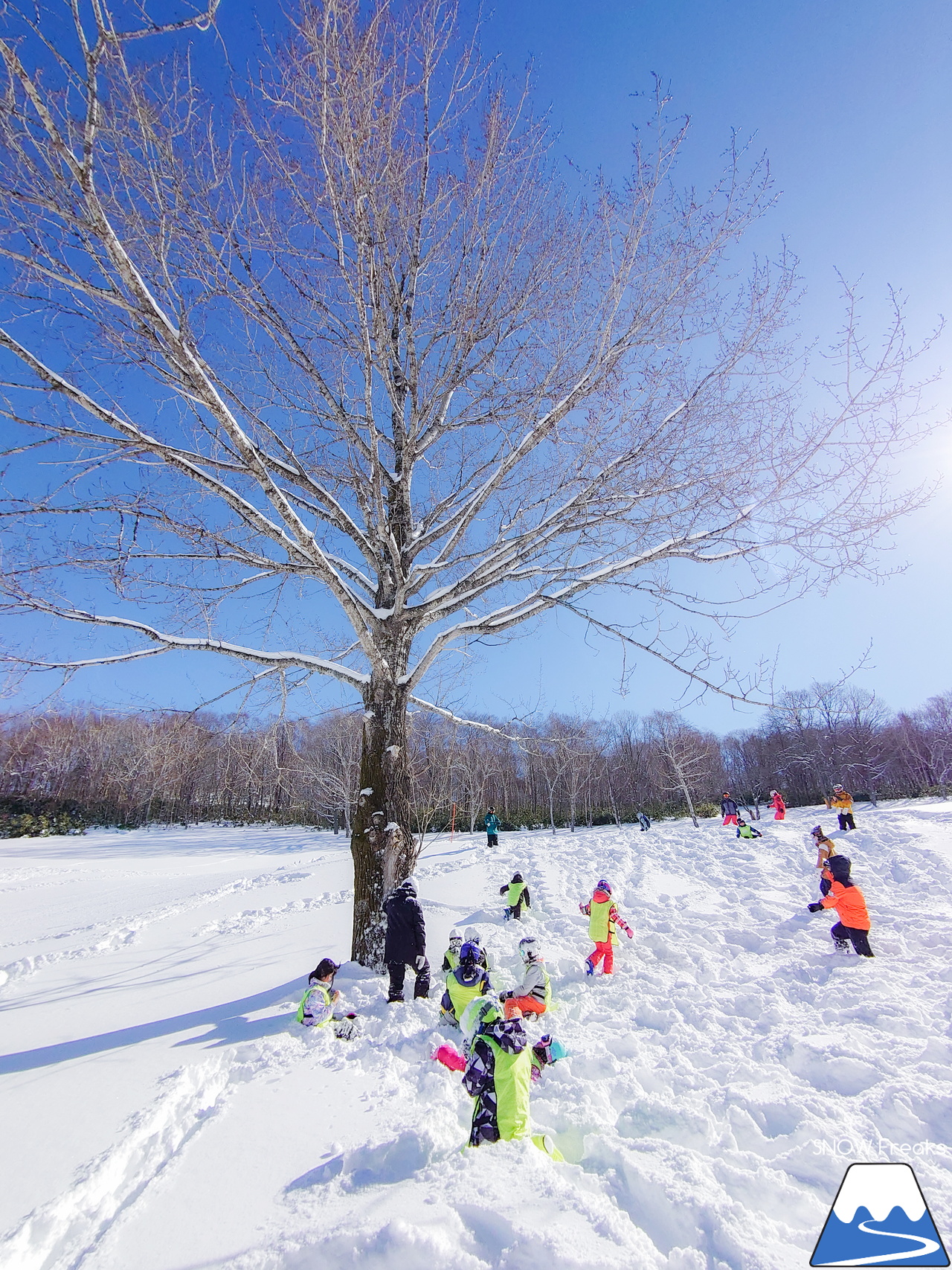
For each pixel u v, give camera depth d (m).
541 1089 3.98
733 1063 4.23
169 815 33.47
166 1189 2.86
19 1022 5.77
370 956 6.23
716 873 11.09
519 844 17.19
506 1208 2.53
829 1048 4.27
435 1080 3.80
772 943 7.28
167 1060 4.30
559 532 6.47
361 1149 3.03
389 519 7.45
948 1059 4.02
